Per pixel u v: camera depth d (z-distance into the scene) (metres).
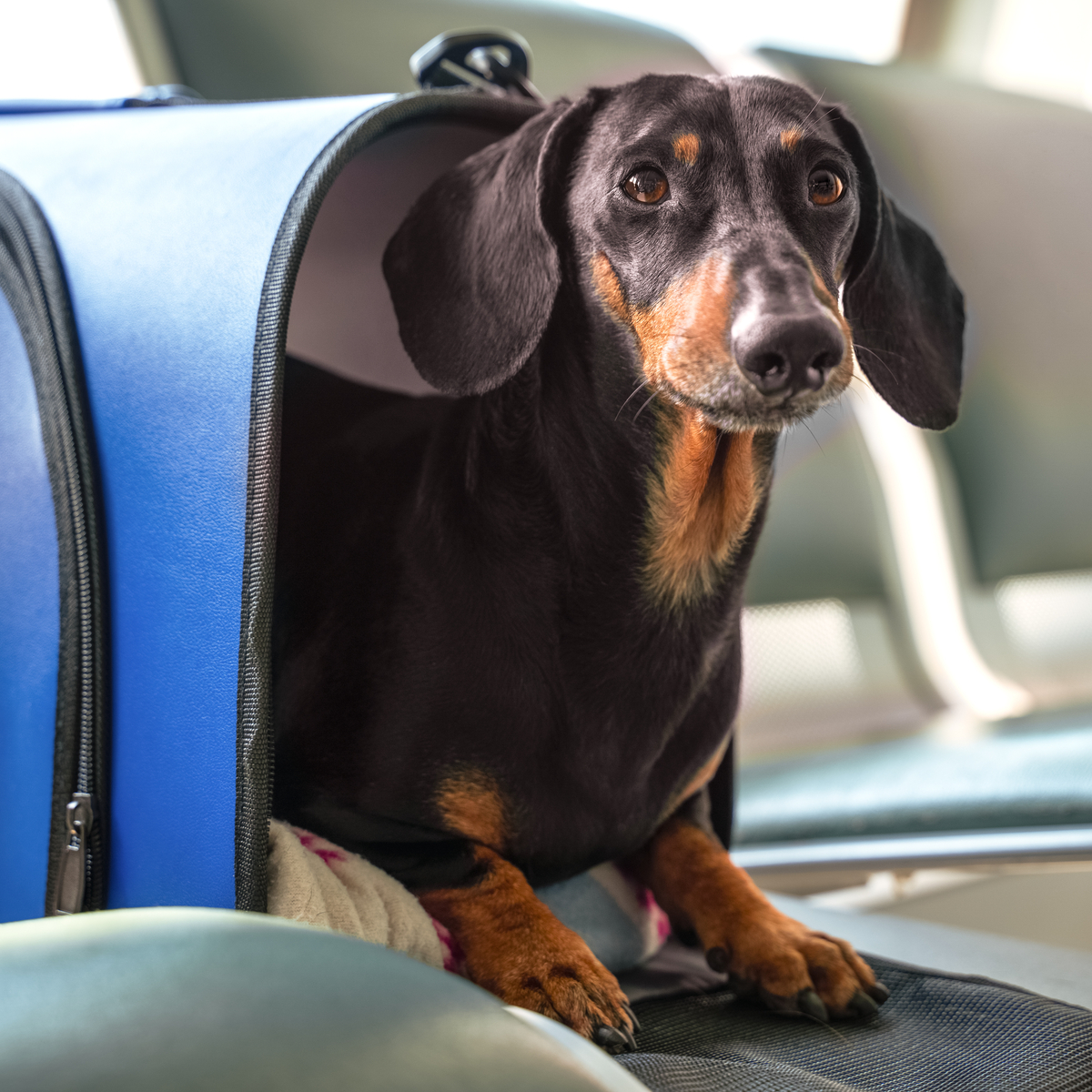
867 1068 1.02
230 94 2.03
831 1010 1.12
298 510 1.25
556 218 1.20
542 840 1.16
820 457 2.61
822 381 0.98
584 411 1.14
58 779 1.12
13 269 1.24
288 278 1.01
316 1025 0.52
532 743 1.13
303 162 1.08
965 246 2.73
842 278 1.20
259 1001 0.53
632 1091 0.57
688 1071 0.93
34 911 1.19
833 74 2.75
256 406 0.99
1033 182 2.87
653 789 1.20
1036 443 2.74
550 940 1.06
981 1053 1.06
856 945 1.45
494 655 1.12
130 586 1.09
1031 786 1.82
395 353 1.57
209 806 0.99
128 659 1.09
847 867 1.79
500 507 1.13
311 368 1.42
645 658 1.15
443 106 1.23
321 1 2.18
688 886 1.24
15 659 1.24
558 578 1.13
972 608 2.67
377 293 1.51
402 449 1.27
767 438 1.23
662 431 1.13
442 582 1.13
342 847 1.14
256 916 0.64
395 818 1.13
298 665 1.18
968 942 1.47
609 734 1.15
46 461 1.19
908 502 2.71
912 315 1.30
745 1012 1.14
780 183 1.10
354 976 0.57
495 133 1.34
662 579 1.15
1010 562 2.71
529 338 1.13
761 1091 0.93
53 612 1.19
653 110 1.12
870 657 2.58
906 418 1.29
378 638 1.14
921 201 2.71
